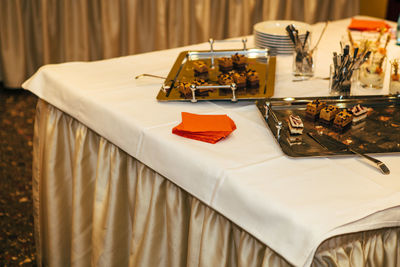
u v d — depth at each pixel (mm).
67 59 2955
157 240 1145
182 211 1076
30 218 1822
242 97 1113
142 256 1153
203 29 3252
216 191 849
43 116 1444
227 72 1315
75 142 1307
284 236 724
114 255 1281
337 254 802
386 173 816
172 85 1229
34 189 1504
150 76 1343
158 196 1101
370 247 858
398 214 754
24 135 2467
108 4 2928
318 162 863
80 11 2865
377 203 741
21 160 2227
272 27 1720
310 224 699
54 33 2918
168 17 3145
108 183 1232
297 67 1340
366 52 1145
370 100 1092
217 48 1651
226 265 976
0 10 2742
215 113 1091
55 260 1460
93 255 1297
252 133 989
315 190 775
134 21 3000
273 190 778
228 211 827
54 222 1422
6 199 1928
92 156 1312
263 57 1447
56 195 1409
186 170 910
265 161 870
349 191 771
